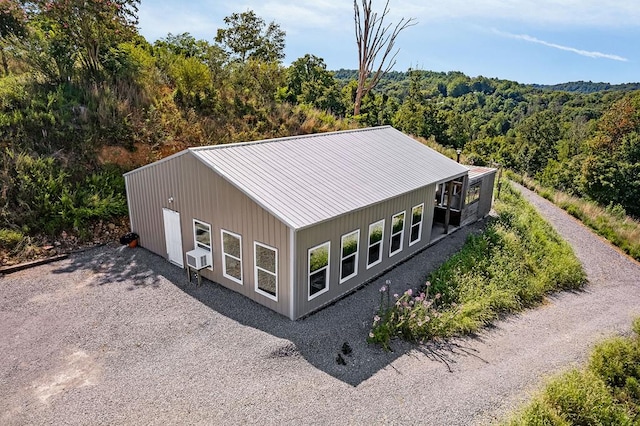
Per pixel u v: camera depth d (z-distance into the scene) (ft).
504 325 33.88
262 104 75.92
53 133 48.24
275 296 30.63
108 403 21.74
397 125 154.51
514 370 26.84
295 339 27.43
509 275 41.22
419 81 157.69
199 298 32.83
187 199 35.42
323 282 32.24
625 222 75.82
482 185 55.16
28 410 21.21
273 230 29.04
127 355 25.76
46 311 30.48
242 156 35.19
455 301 35.22
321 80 137.49
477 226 53.98
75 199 43.96
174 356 25.67
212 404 21.77
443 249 45.60
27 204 41.14
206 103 67.10
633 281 48.42
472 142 175.83
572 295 42.65
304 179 34.68
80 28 55.93
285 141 41.42
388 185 38.75
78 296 32.71
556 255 49.21
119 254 40.65
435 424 21.22
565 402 23.43
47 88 54.08
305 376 24.29
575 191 118.01
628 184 102.32
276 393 22.74
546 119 198.39
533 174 158.30
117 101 56.24
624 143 111.75
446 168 48.52
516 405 23.16
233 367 24.67
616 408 24.59
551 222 66.85
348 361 25.98
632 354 29.40
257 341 27.09
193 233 36.01
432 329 30.17
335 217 30.42
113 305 31.50
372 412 21.74
